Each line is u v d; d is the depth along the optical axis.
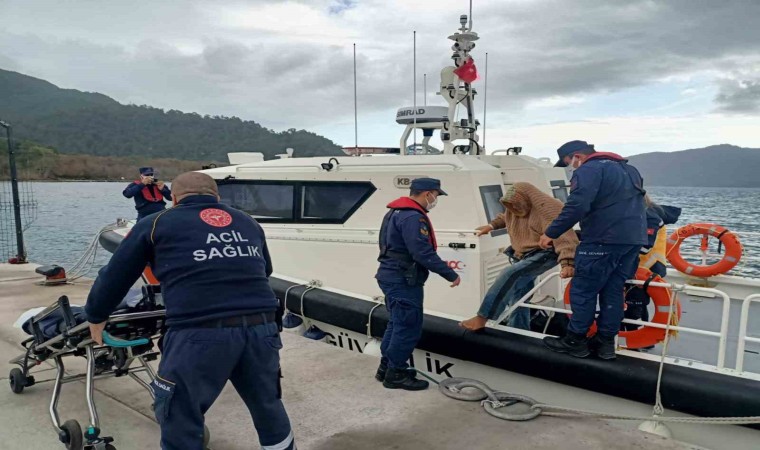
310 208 5.15
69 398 3.55
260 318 2.16
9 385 3.77
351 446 2.85
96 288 2.15
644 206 3.22
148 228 2.11
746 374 3.03
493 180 4.72
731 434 3.03
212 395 2.06
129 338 2.81
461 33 5.65
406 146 6.15
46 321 3.18
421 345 4.18
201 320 2.02
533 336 3.72
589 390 3.47
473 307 4.31
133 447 2.92
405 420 3.13
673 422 3.19
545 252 3.66
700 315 4.82
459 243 4.33
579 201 3.00
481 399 3.39
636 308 3.79
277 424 2.25
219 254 2.11
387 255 3.45
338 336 4.89
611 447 2.80
